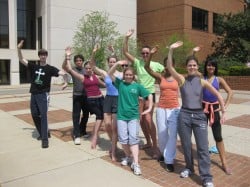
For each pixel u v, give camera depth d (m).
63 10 32.56
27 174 5.23
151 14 37.22
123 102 5.34
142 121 6.17
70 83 13.81
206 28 36.66
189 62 4.79
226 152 6.38
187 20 34.28
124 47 6.02
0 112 11.40
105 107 6.03
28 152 6.37
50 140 7.25
